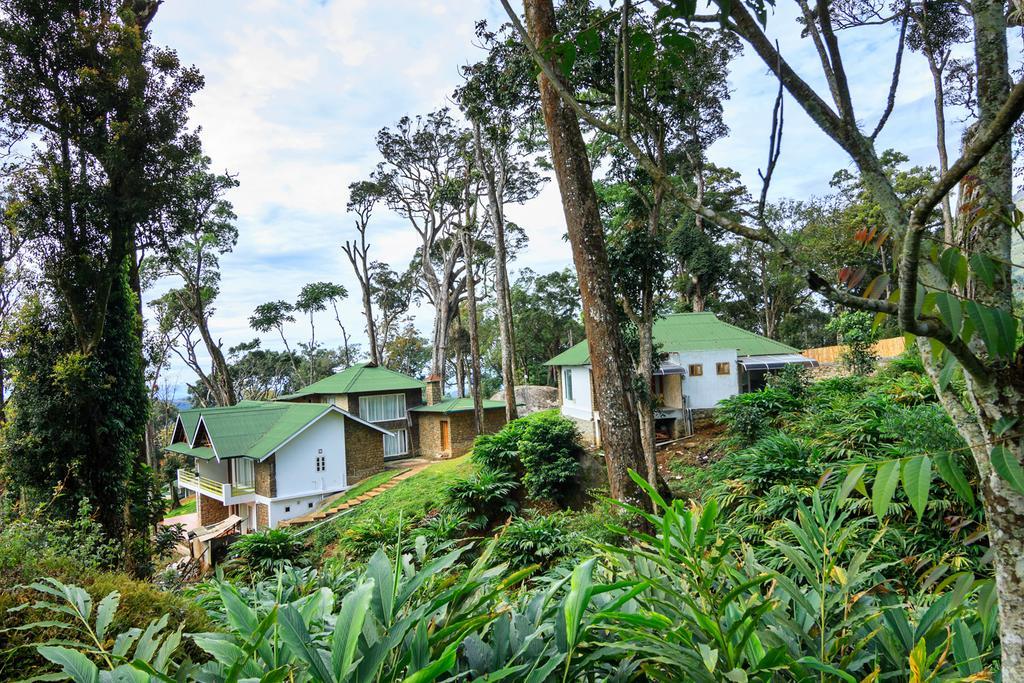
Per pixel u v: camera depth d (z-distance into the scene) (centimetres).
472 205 2984
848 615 191
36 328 1178
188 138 1362
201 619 323
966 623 209
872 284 117
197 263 3228
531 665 158
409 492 1772
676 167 1612
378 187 3525
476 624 158
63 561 363
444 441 2741
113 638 285
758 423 1154
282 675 125
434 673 118
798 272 110
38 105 1182
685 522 167
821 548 207
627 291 1229
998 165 130
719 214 121
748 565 218
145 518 1377
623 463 777
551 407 2727
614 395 789
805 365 1656
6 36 1116
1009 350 98
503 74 1241
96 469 1200
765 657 144
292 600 289
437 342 3675
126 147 1264
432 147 3334
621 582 162
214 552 2009
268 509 2155
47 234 1153
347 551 1148
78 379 1147
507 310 2038
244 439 2292
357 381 2869
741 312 3619
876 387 1069
